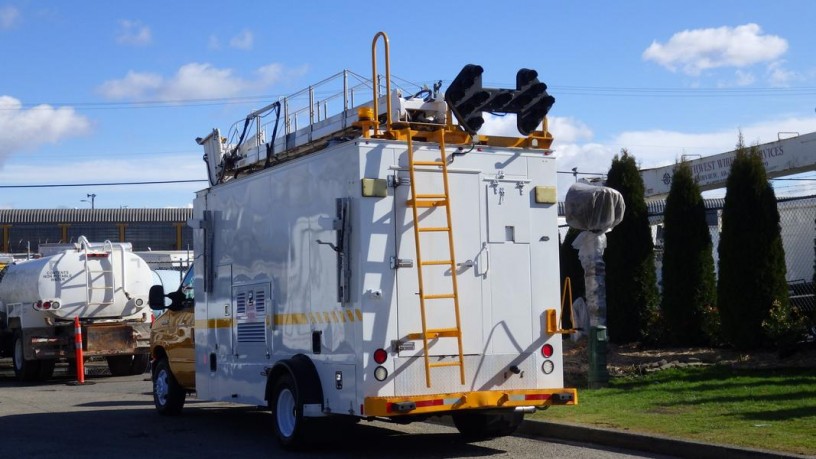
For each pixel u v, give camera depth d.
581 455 9.77
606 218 14.24
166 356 14.08
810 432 9.56
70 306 20.97
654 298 17.73
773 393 12.14
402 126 9.58
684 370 14.55
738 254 15.52
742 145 16.20
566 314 20.16
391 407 9.00
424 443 10.85
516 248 9.96
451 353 9.44
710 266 16.84
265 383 10.83
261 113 12.95
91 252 21.34
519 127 10.22
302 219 10.20
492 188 9.89
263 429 12.43
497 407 9.57
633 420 10.81
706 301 16.69
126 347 21.27
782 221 21.67
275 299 10.75
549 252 10.16
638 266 17.70
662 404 11.84
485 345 9.69
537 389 9.86
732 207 15.67
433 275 9.47
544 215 10.18
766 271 15.36
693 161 25.23
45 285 20.77
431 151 9.61
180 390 13.86
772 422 10.23
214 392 12.23
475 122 9.85
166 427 12.71
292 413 10.26
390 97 9.57
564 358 16.91
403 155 9.46
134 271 21.69
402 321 9.26
